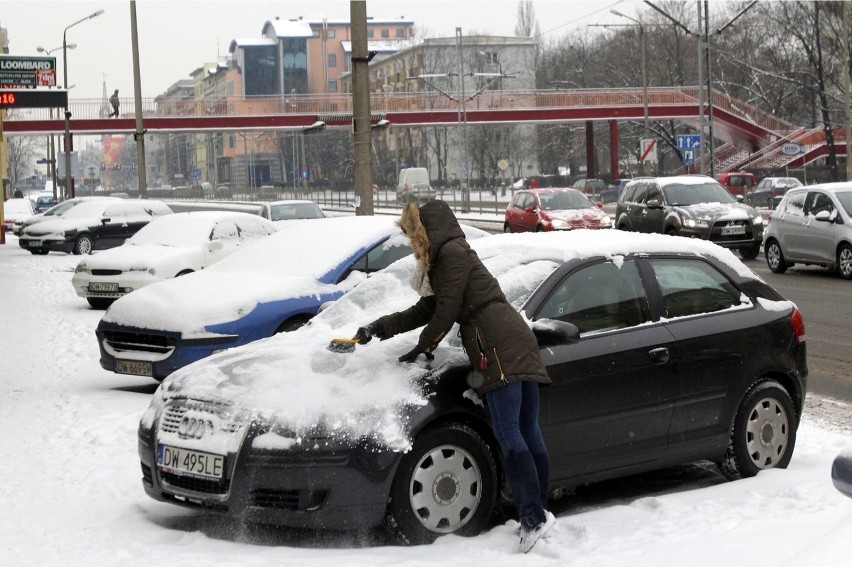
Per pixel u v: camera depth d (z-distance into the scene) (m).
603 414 6.69
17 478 7.78
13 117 68.12
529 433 5.93
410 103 75.12
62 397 11.23
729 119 76.12
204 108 71.38
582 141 109.69
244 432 5.92
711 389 7.15
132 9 42.72
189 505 6.14
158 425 6.38
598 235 7.48
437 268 5.82
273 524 5.93
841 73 81.56
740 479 7.30
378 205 88.62
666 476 7.76
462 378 6.17
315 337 6.97
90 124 69.75
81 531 6.26
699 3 49.88
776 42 86.56
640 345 6.86
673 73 92.88
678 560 5.25
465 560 5.57
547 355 6.53
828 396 10.91
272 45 165.75
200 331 10.61
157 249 19.48
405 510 5.90
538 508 5.77
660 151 99.12
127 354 11.07
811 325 16.14
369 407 5.93
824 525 5.67
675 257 7.38
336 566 5.42
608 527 6.09
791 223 24.03
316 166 129.00
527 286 6.78
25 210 54.94
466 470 6.12
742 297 7.55
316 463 5.78
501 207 74.44
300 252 11.75
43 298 22.36
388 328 6.11
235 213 20.53
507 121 75.12
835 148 74.19
